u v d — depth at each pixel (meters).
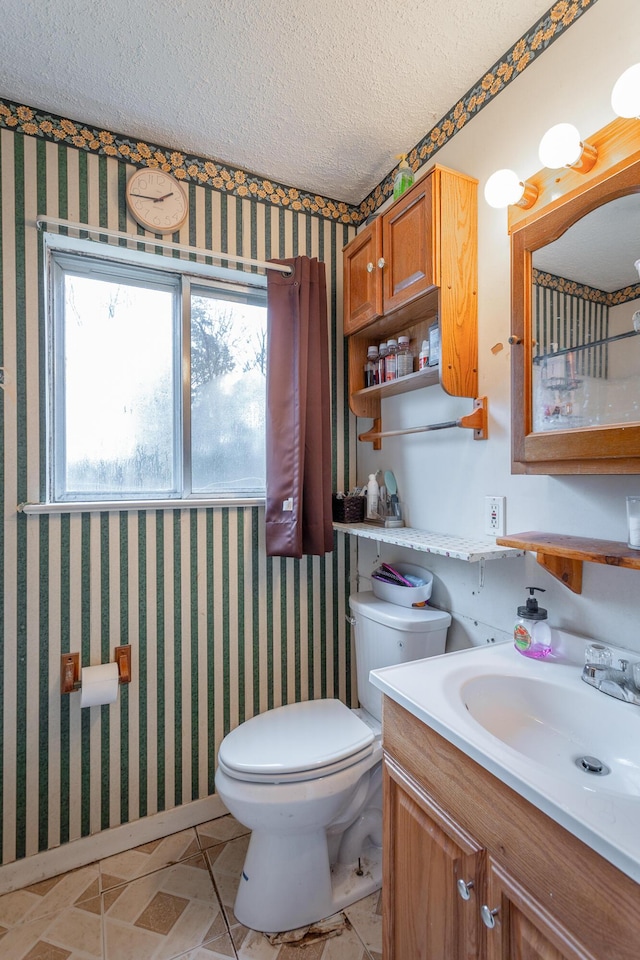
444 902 0.85
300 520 1.72
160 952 1.24
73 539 1.54
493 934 0.74
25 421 1.47
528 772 0.71
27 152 1.46
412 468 1.74
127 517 1.62
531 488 1.26
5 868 1.43
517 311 1.14
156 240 1.58
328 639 1.99
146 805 1.64
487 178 1.38
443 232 1.35
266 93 1.43
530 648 1.15
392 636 1.50
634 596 1.02
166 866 1.52
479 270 1.41
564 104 1.16
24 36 1.22
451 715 0.88
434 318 1.62
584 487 1.12
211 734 1.75
